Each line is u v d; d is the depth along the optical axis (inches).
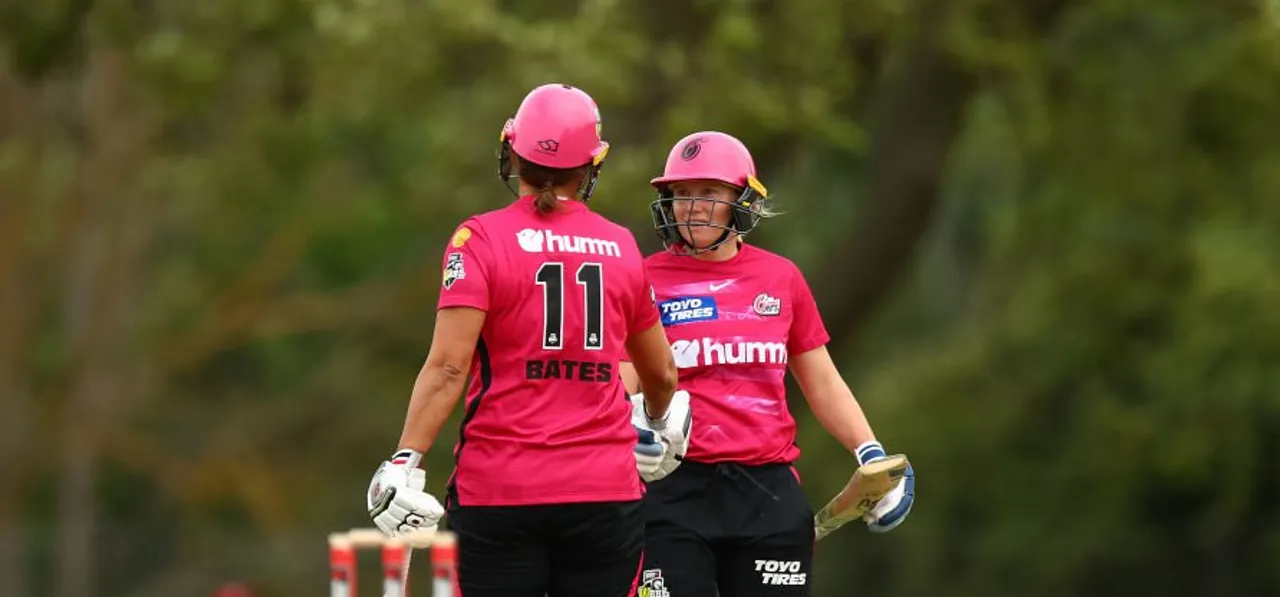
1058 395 4648.1
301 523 4266.7
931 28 2496.3
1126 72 2898.6
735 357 914.1
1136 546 4207.7
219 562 3462.1
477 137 2674.7
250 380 5152.6
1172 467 4035.4
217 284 4436.5
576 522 756.6
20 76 2503.7
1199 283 3649.1
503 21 2185.0
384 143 3969.0
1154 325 4370.1
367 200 3961.6
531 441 748.0
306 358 5172.2
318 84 2426.2
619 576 776.3
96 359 3850.9
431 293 3732.8
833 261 2984.7
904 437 4741.6
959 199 5585.6
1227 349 3850.9
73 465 3976.4
